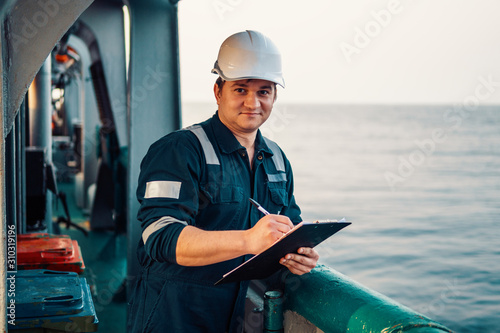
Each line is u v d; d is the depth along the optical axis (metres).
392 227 29.81
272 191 2.09
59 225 8.07
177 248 1.59
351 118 100.56
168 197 1.74
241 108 1.90
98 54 6.89
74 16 1.60
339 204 36.06
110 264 6.02
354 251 25.73
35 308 1.90
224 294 1.99
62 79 8.54
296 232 1.48
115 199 6.71
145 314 1.96
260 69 1.87
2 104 1.48
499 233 27.75
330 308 1.70
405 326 1.43
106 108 7.25
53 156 12.23
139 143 4.43
